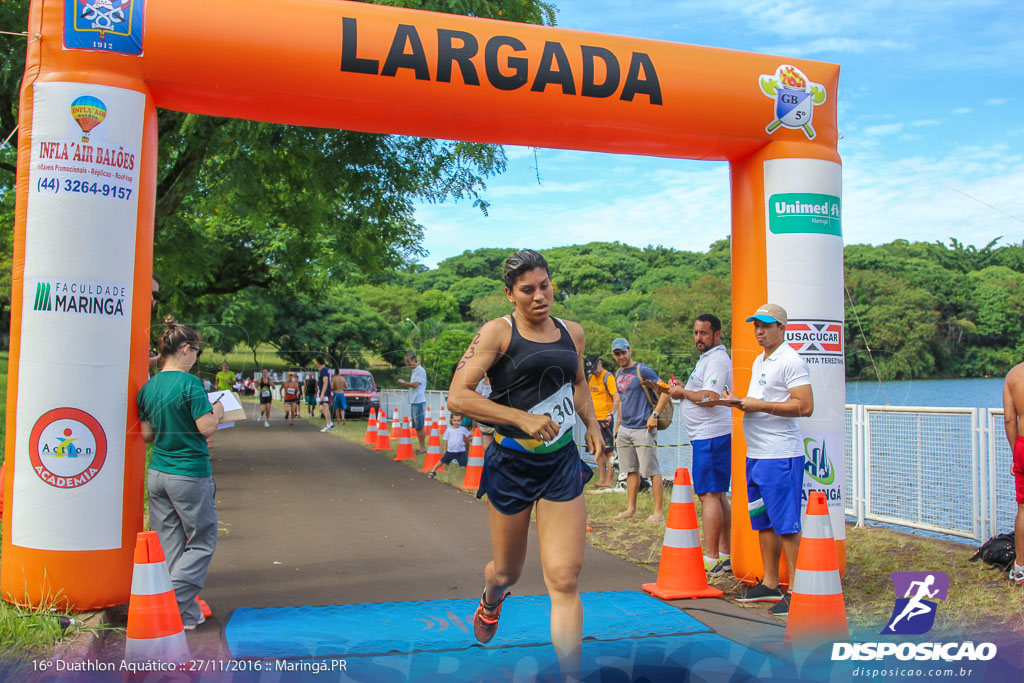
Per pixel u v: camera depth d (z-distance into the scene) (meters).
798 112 5.30
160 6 4.43
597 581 5.37
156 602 3.69
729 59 5.29
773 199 5.30
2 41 10.51
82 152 4.33
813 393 5.20
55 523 4.28
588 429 3.67
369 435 15.62
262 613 4.61
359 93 4.70
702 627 4.35
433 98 4.80
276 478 10.62
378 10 4.80
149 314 4.63
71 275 4.30
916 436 6.56
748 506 4.95
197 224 13.60
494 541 3.54
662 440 7.21
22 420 4.32
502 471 3.42
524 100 4.92
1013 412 5.15
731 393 5.57
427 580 5.44
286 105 4.71
